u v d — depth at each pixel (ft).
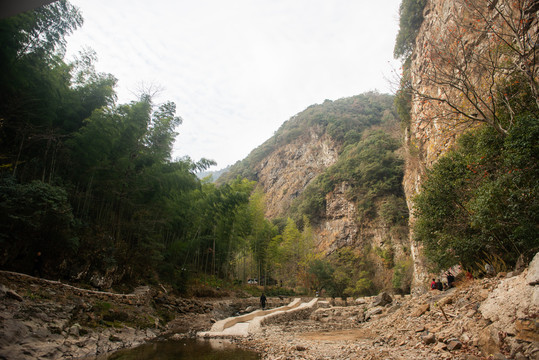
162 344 31.55
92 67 52.03
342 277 129.80
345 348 26.50
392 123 202.80
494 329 18.04
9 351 19.33
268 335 38.01
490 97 34.68
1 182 32.24
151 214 55.88
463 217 37.68
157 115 55.36
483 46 39.24
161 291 55.52
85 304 31.48
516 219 26.53
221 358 25.41
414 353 20.48
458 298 27.89
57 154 43.42
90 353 24.62
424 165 76.74
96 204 48.08
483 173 33.73
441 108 44.16
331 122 257.55
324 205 185.37
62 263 36.45
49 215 33.30
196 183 63.93
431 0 73.56
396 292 117.08
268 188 282.77
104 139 44.11
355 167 173.68
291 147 290.35
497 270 30.53
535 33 33.40
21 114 37.68
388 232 140.46
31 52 36.22
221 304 65.72
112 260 43.34
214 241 79.20
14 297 25.02
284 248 127.03
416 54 83.20
